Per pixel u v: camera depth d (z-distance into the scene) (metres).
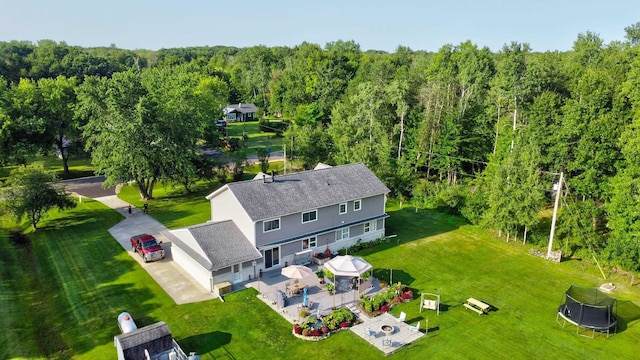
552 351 24.75
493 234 42.81
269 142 91.88
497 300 30.41
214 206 37.34
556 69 62.22
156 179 52.88
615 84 48.72
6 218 44.62
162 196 54.44
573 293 28.45
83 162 72.38
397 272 34.66
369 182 41.44
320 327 26.30
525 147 42.50
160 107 51.56
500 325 27.28
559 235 39.31
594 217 41.19
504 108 59.03
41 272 34.09
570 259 37.28
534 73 53.78
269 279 32.91
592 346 25.22
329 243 38.09
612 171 46.16
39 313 28.44
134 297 29.95
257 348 24.72
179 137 52.38
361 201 39.81
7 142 58.84
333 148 64.19
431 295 30.83
